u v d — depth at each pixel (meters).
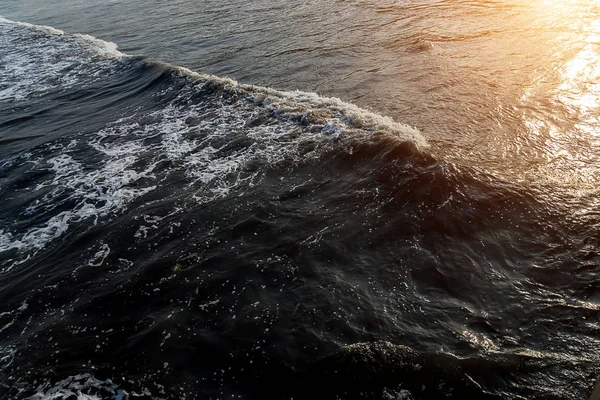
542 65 8.64
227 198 5.88
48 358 3.91
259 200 5.75
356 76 9.26
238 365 3.65
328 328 3.88
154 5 18.31
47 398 3.55
